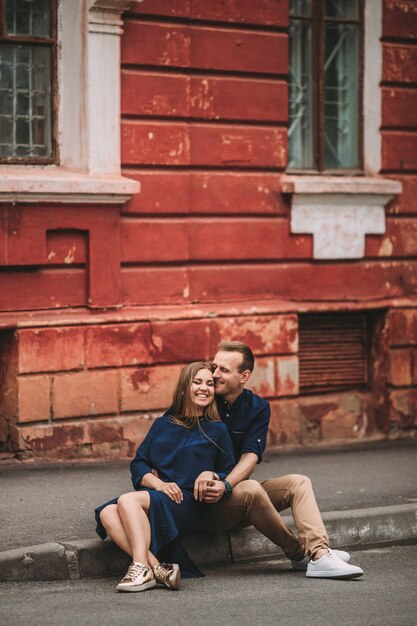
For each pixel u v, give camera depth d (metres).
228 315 10.75
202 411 7.10
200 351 10.60
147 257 10.40
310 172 11.48
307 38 11.61
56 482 9.03
